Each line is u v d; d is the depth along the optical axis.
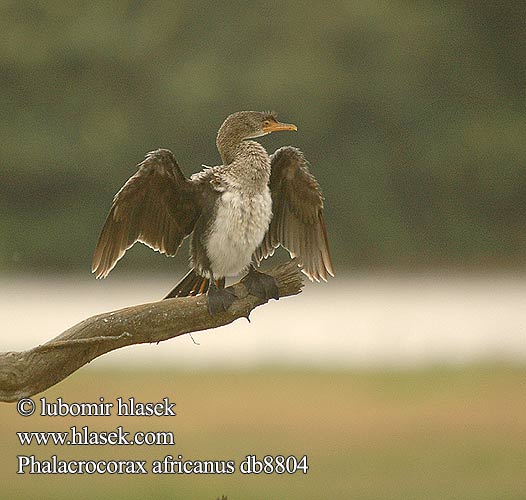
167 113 28.75
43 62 29.27
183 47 29.72
